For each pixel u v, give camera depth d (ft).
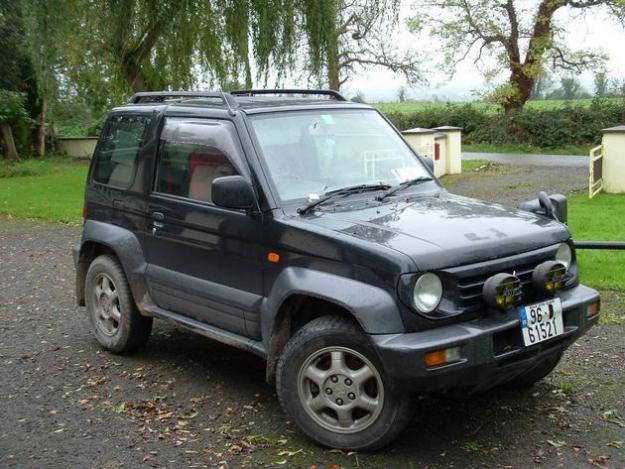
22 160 105.29
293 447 15.07
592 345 20.61
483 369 13.64
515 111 123.75
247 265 16.33
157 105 20.24
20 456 15.08
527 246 14.92
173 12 64.08
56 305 27.71
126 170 20.38
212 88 66.23
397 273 13.46
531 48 120.67
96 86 68.95
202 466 14.39
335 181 17.08
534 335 14.34
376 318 13.51
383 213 15.83
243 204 15.84
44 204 61.46
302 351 14.75
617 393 17.28
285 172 16.57
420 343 13.15
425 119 132.67
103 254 21.57
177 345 22.11
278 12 64.69
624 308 24.07
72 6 63.26
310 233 14.88
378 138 18.80
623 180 56.34
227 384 18.83
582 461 14.08
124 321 20.56
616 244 24.44
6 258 38.17
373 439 14.30
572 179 69.82
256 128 17.11
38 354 21.75
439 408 16.79
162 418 16.79
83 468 14.48
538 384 17.99
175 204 18.26
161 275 18.81
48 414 17.25
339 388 14.51
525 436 15.24
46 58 65.67
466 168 84.74
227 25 64.59
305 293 14.64
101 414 17.16
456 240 14.21
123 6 63.52
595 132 116.47
